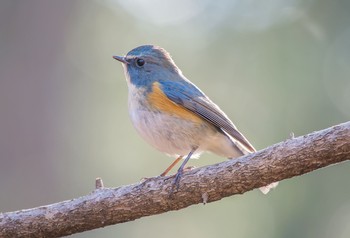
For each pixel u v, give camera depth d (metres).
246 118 14.27
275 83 13.87
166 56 10.70
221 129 10.02
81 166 16.23
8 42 16.30
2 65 16.19
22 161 15.91
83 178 16.11
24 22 16.41
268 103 13.88
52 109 16.48
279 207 12.83
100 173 16.08
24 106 16.19
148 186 8.38
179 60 16.08
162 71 10.40
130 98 10.18
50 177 16.00
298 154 7.73
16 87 16.19
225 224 14.36
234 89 14.93
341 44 13.75
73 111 16.70
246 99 14.48
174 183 8.27
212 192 8.18
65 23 16.77
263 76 14.30
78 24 17.05
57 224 8.43
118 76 16.98
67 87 16.77
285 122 13.48
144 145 16.17
